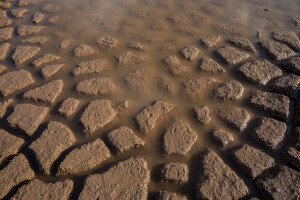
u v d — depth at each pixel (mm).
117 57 3371
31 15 4312
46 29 3951
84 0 4699
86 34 3801
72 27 3963
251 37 3699
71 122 2621
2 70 3217
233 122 2572
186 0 4680
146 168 2223
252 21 4078
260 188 2070
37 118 2613
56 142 2387
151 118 2629
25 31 3869
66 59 3375
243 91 2896
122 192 2045
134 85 3006
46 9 4438
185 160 2312
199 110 2693
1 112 2709
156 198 2047
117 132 2484
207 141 2457
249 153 2295
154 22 4074
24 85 3010
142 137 2490
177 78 3092
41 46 3598
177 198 2023
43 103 2814
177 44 3602
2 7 4551
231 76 3094
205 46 3549
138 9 4414
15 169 2203
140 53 3451
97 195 2020
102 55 3428
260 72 3025
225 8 4426
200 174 2174
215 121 2617
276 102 2693
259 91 2863
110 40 3652
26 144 2436
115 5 4543
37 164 2258
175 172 2184
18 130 2543
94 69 3189
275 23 4027
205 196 2018
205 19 4129
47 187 2078
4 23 4082
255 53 3406
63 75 3143
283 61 3205
